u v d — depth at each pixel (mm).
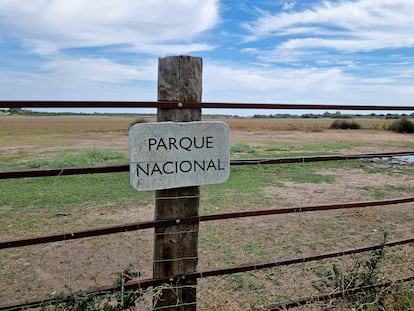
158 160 1886
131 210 5727
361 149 14695
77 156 11906
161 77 1878
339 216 5340
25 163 10625
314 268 3398
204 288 3006
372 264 2621
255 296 2869
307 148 15141
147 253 3963
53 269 3535
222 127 2002
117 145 17031
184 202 2004
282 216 5348
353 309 2355
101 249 4070
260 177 8664
